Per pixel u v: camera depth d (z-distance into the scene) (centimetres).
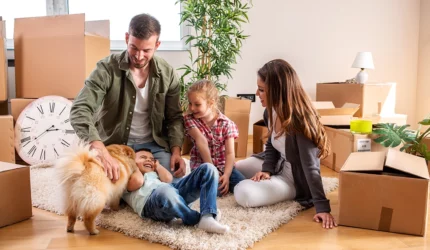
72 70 273
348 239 150
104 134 187
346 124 268
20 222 165
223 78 367
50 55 275
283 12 371
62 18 274
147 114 192
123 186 159
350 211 161
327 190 209
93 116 179
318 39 382
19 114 268
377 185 155
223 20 297
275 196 181
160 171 175
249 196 175
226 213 171
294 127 176
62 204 147
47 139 266
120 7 354
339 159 251
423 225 151
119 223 157
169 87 195
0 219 158
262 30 370
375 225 158
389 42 396
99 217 163
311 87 388
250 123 379
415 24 397
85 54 271
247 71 372
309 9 376
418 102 403
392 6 391
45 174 235
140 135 193
